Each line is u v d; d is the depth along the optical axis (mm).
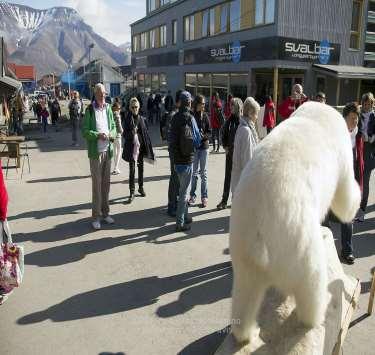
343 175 3719
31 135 19219
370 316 4090
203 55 22969
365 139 6488
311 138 3248
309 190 2928
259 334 3260
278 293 3664
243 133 5426
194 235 6051
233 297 3152
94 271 4922
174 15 26547
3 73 22453
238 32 19250
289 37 16938
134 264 5113
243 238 2902
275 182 2826
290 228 2775
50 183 9094
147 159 7766
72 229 6246
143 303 4258
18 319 3955
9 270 3951
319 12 17531
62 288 4527
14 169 10609
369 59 19734
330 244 4203
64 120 26938
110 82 48125
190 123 5820
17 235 6004
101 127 6055
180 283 4672
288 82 18938
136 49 35781
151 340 3686
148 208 7293
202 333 3785
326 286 3016
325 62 18250
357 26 19172
